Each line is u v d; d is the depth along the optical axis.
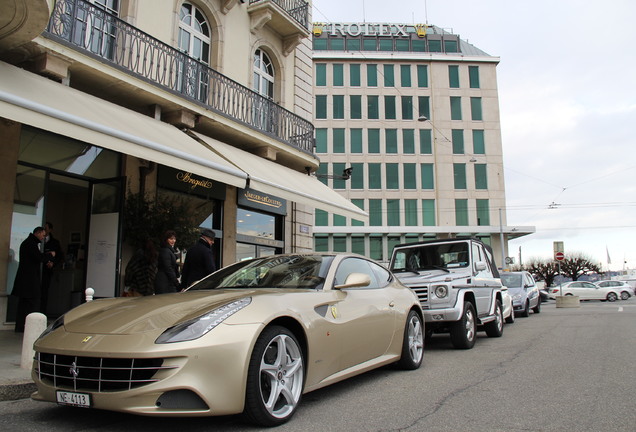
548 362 6.39
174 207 9.89
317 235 45.44
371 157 46.38
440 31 50.22
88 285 9.52
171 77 10.61
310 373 3.95
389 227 44.62
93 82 9.29
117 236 9.31
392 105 47.38
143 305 3.84
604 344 8.07
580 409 4.07
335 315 4.39
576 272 59.78
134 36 10.12
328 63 47.72
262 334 3.54
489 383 5.11
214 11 12.73
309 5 17.11
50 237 9.38
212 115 11.11
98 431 3.42
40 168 8.99
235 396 3.26
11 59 8.23
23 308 7.94
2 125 8.36
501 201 45.88
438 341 9.11
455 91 47.44
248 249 13.64
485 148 46.69
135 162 10.45
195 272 7.54
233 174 8.71
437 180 45.97
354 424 3.63
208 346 3.22
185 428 3.49
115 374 3.21
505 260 42.47
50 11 6.91
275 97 15.23
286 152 13.59
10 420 3.71
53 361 3.45
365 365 4.83
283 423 3.62
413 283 7.71
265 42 14.65
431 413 3.95
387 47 48.84
